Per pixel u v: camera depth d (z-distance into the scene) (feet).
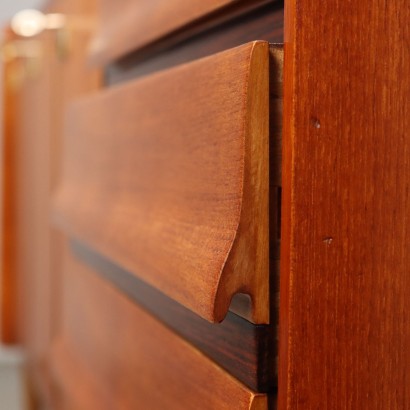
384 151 1.39
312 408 1.38
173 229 1.69
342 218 1.37
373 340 1.40
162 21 1.96
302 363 1.37
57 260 3.51
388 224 1.40
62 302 3.38
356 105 1.37
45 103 3.85
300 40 1.34
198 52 1.92
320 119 1.35
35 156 4.12
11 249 4.82
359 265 1.39
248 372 1.47
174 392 1.81
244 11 1.62
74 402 2.75
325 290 1.37
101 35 2.71
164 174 1.82
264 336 1.44
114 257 2.05
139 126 2.04
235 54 1.43
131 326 2.19
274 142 1.40
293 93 1.34
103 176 2.40
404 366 1.42
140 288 2.19
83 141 2.71
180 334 1.85
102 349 2.53
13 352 4.77
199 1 1.71
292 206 1.35
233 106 1.42
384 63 1.38
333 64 1.36
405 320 1.42
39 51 3.97
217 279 1.38
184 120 1.69
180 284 1.55
